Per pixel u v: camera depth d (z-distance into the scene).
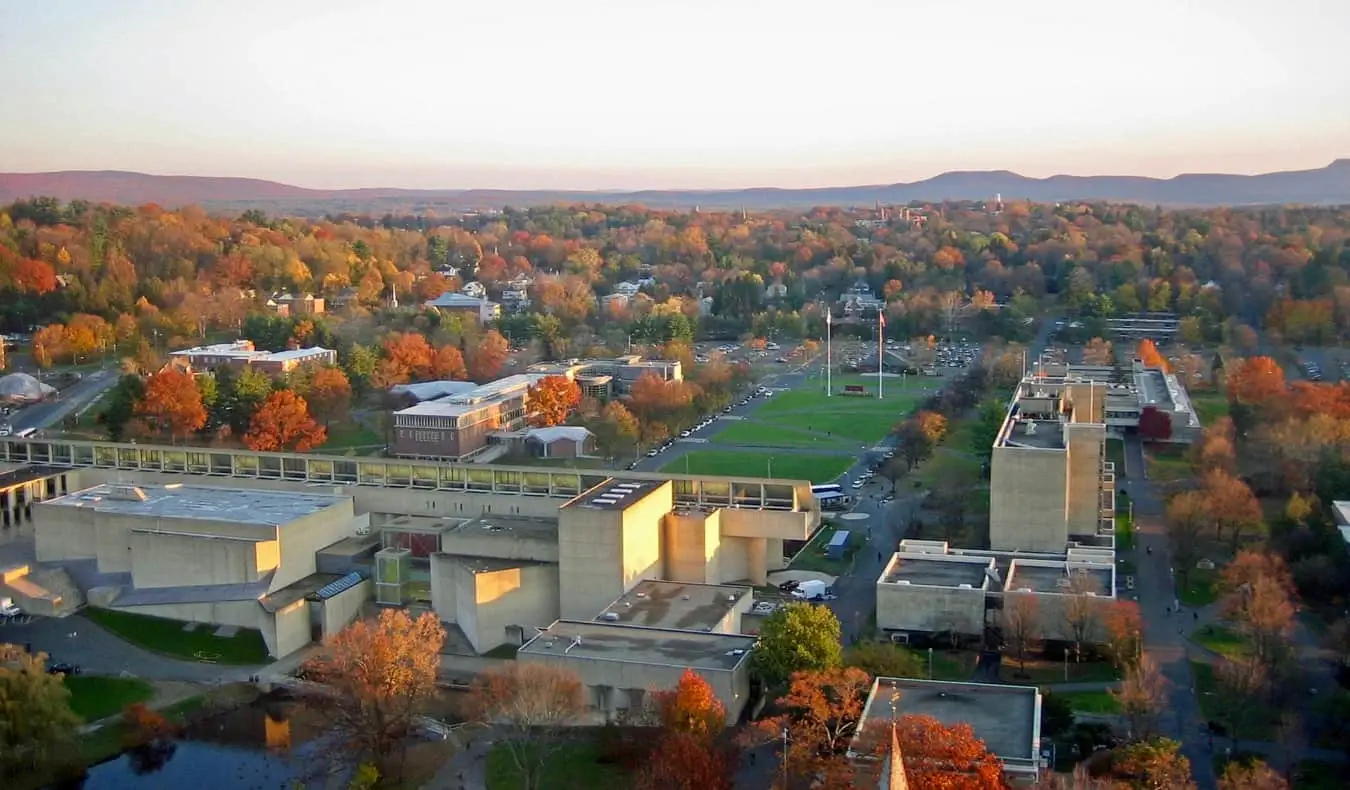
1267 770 193.25
